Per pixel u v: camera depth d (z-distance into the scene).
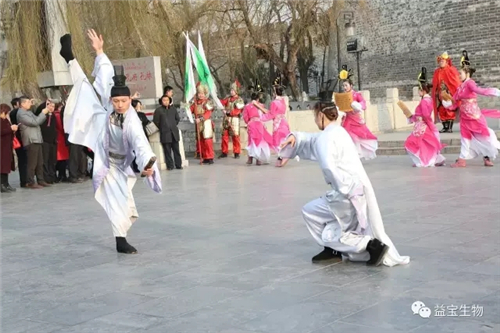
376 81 42.28
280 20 33.41
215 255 7.63
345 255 6.98
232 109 19.72
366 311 5.38
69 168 15.83
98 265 7.50
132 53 21.92
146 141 7.57
